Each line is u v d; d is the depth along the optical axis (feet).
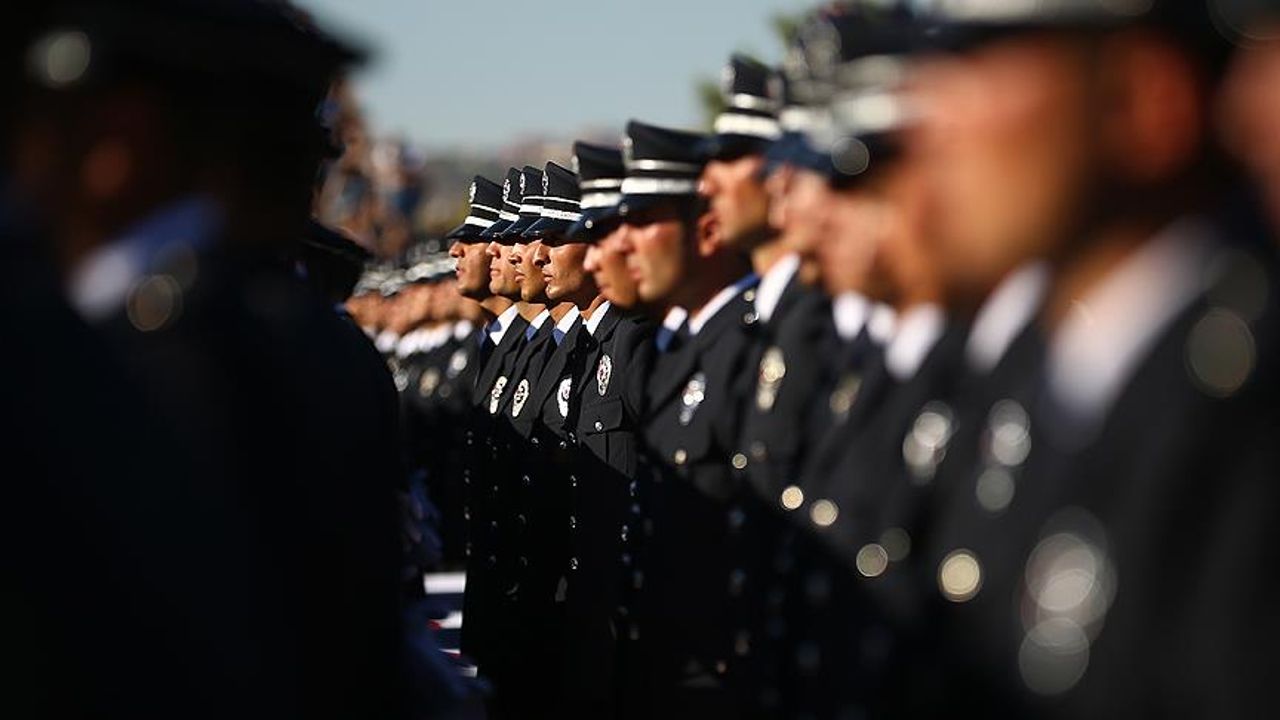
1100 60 23.02
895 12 33.63
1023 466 24.79
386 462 31.19
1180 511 21.85
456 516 105.70
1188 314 22.40
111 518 24.56
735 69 47.29
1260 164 23.25
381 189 198.49
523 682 74.69
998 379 25.99
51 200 26.48
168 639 24.91
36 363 24.54
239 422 26.76
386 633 30.50
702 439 47.98
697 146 51.70
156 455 25.26
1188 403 21.91
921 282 29.25
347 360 30.76
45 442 24.25
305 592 27.68
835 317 43.29
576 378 69.92
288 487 27.40
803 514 37.11
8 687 23.99
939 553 27.48
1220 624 21.33
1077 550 23.12
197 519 25.46
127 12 26.55
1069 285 23.77
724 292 51.06
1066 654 23.11
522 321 82.23
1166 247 23.04
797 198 35.96
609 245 53.83
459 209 236.22
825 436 36.52
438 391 110.73
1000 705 24.77
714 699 46.62
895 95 29.12
